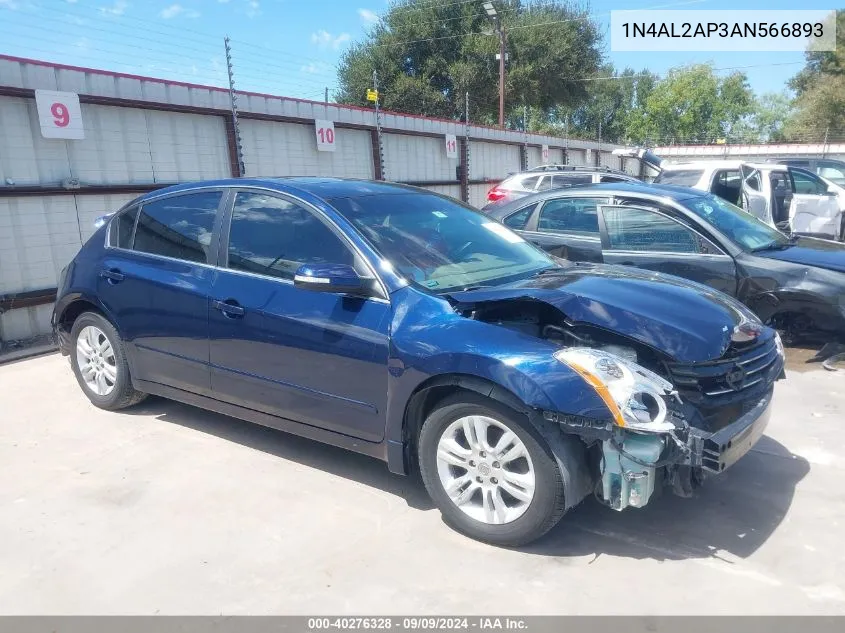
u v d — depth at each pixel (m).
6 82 7.30
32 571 3.09
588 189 6.82
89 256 5.02
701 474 3.08
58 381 5.94
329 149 12.48
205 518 3.54
